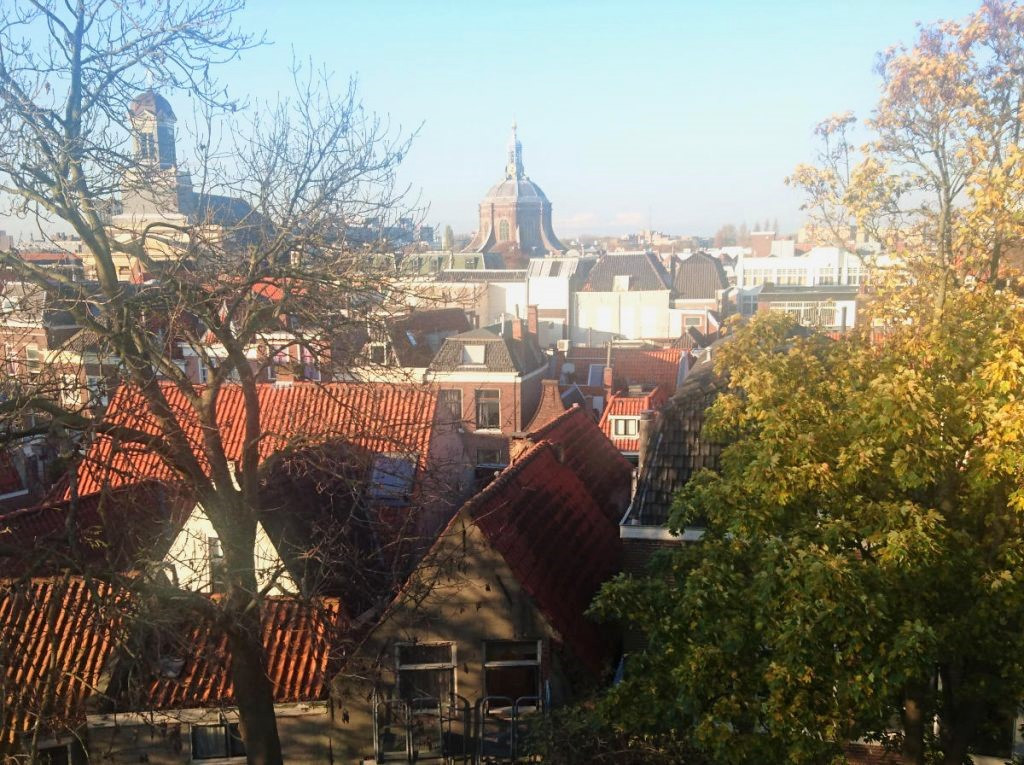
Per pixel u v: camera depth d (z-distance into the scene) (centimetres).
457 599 1506
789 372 1243
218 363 1323
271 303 1307
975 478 1005
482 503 1562
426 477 1670
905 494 1118
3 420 1091
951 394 1054
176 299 1220
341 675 1472
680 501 1208
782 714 977
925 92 2161
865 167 2334
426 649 1524
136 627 1087
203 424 1257
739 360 1348
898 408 995
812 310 5125
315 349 1352
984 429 1012
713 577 1084
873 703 945
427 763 1494
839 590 924
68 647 1509
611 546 2028
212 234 1377
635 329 7556
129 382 1205
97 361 1348
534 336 5103
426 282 2588
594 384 5038
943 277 1884
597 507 2139
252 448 1280
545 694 1515
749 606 1077
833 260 7750
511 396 4219
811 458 1080
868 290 2522
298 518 1798
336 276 1295
